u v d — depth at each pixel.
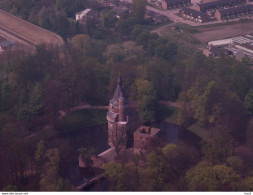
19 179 189.88
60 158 194.38
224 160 193.12
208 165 182.50
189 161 195.12
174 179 183.00
